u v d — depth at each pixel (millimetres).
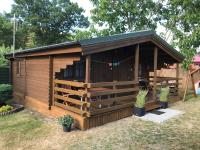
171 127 8406
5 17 39438
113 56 12406
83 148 6539
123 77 13133
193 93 15820
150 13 23812
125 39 8938
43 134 7695
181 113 10469
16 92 13797
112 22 23250
